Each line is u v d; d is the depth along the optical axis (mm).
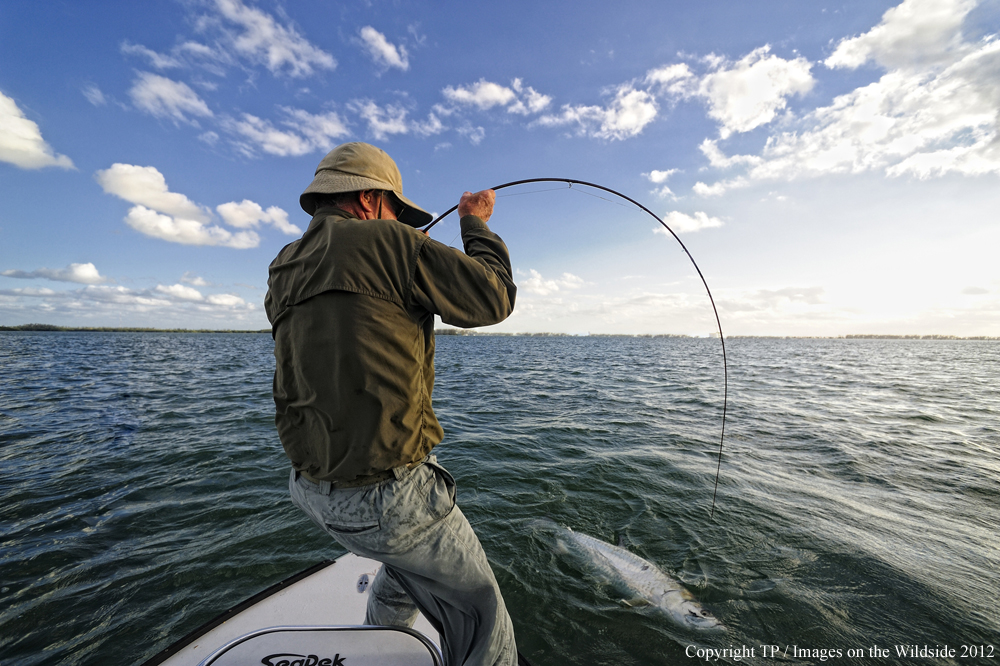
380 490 1097
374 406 1059
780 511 4496
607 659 2641
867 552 3717
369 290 1059
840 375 17281
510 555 3699
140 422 7926
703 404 10055
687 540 3936
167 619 2852
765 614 2998
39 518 4176
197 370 17625
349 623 1990
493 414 8906
